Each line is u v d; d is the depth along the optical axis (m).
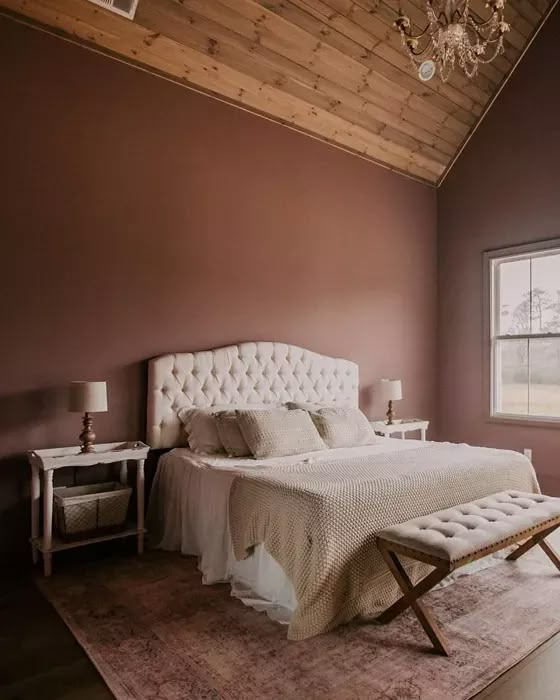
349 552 2.30
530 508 2.62
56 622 2.35
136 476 3.54
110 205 3.51
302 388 4.45
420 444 3.96
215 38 3.66
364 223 5.14
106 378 3.46
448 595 2.60
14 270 3.11
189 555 3.19
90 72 3.43
